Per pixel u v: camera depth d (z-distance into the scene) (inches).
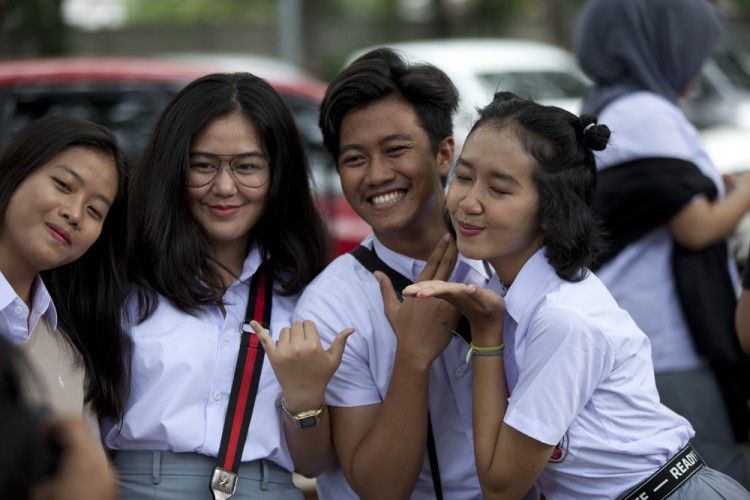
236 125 264.4
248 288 278.2
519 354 245.8
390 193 265.6
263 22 1868.8
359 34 1886.1
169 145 263.7
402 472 255.4
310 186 286.0
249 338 265.7
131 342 258.5
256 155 267.1
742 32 1453.0
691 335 318.3
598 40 346.0
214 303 266.4
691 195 313.4
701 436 316.5
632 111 326.3
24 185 234.8
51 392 245.8
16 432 139.3
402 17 1914.4
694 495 239.0
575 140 243.9
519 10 1836.9
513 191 238.8
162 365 256.1
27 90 502.0
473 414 245.9
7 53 1108.5
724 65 867.4
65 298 255.3
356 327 267.6
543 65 891.4
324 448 264.8
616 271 319.9
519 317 245.1
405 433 252.8
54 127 238.2
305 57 1822.1
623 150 323.9
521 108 243.3
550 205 240.2
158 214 263.0
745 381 318.3
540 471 237.0
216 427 257.3
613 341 237.5
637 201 317.7
